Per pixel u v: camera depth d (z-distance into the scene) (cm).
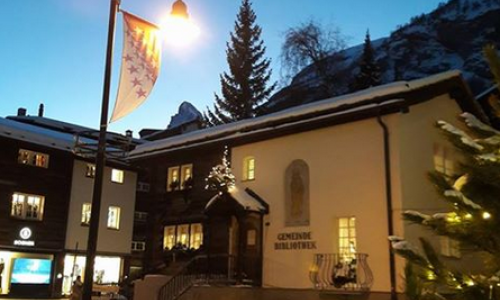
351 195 1686
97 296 2786
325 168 1781
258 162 2003
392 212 1562
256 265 1870
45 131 3775
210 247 2052
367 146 1683
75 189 3609
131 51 967
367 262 1590
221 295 1777
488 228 470
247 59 5516
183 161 2312
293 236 1809
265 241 1889
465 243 489
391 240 531
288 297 1730
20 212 3306
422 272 502
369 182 1652
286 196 1870
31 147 3381
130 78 958
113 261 3800
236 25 5619
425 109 1734
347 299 1573
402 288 525
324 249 1714
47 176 3462
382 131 1653
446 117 1830
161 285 1945
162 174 2386
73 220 3556
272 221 1888
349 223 1695
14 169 3300
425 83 1659
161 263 2223
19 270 3259
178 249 2175
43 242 3359
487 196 476
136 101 954
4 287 3175
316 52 5159
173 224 2248
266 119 1997
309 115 1827
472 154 491
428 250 508
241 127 2077
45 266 3378
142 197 4612
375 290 1549
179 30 991
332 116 1738
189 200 2222
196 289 1783
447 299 502
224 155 2072
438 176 523
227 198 1897
